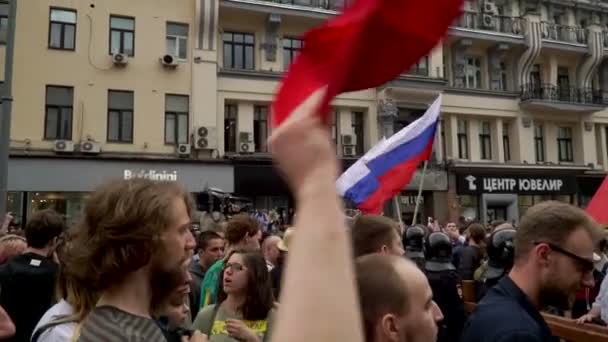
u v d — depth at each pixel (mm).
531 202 22016
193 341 1933
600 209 5371
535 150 22781
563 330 3088
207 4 17859
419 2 697
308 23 19547
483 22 22031
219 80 18219
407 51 694
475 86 22422
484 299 1964
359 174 5793
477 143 21984
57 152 15938
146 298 1454
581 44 23344
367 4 684
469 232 6332
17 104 15820
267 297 3055
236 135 18578
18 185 15320
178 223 1471
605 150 24016
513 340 1663
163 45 17594
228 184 17484
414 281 1471
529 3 23391
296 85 694
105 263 1382
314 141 653
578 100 23281
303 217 645
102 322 1351
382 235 2650
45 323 1641
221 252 4727
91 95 16672
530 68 22734
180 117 17641
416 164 5953
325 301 620
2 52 15852
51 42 16516
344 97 19625
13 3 9648
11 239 4402
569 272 1858
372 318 1433
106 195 1457
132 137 16969
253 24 19078
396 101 20000
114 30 17219
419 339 1441
